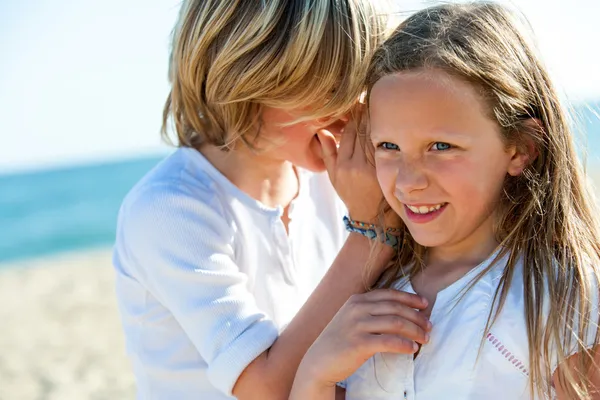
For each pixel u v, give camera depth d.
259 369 1.71
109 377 5.88
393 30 1.72
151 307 1.94
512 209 1.54
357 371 1.65
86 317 8.12
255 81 1.79
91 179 36.25
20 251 17.92
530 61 1.53
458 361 1.48
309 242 2.17
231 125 1.90
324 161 1.91
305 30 1.72
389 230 1.76
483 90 1.44
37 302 9.29
